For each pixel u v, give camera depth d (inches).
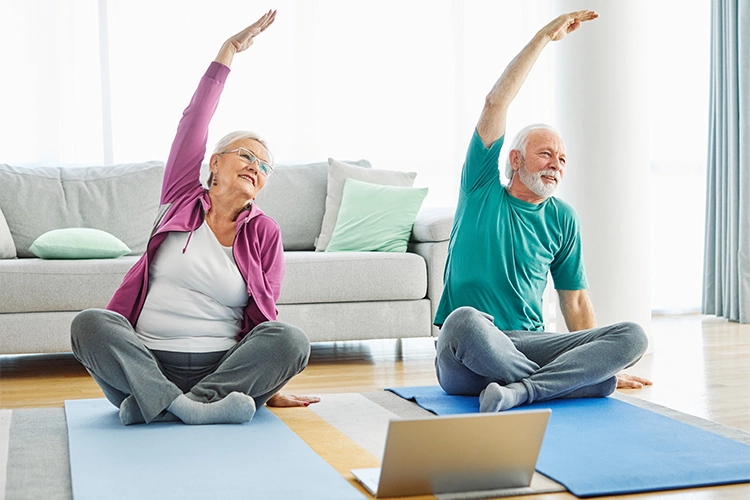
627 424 93.7
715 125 209.3
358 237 162.2
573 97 154.3
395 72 196.2
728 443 86.0
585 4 152.3
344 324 145.6
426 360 148.7
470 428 69.7
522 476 73.0
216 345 99.5
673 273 218.5
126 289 98.0
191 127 103.4
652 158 216.5
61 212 161.2
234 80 186.9
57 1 176.7
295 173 175.9
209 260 99.2
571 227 115.1
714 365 140.1
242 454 80.7
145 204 165.8
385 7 195.3
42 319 135.0
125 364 91.4
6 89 174.7
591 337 107.7
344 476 75.4
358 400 109.7
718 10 207.3
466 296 111.0
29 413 102.8
